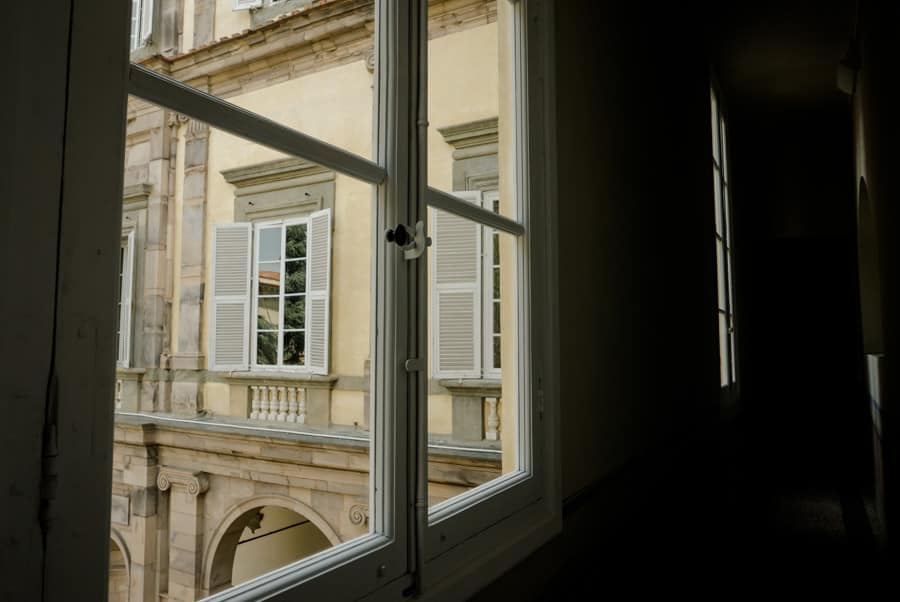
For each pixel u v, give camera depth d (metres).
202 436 6.22
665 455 3.01
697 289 4.36
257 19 5.54
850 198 8.79
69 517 0.57
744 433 6.84
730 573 2.37
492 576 1.26
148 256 6.70
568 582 1.67
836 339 9.89
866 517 3.37
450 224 5.77
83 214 0.59
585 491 1.89
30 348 0.55
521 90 1.63
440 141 5.75
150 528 6.27
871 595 2.19
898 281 2.65
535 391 1.58
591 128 2.15
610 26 2.46
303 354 6.80
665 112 3.54
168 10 5.39
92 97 0.60
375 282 1.07
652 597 2.05
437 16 5.75
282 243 6.54
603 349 2.16
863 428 7.25
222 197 6.73
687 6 4.44
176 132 6.75
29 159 0.55
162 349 6.68
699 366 4.28
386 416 1.04
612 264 2.32
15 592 0.53
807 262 10.09
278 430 6.06
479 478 5.06
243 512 6.16
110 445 0.61
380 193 1.08
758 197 9.40
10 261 0.53
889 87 2.69
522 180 1.61
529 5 1.67
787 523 3.27
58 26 0.58
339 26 5.52
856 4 4.75
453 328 5.68
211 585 6.07
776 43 5.48
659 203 3.28
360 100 5.57
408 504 1.06
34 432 0.55
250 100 5.63
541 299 1.64
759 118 7.82
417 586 1.05
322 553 0.91
